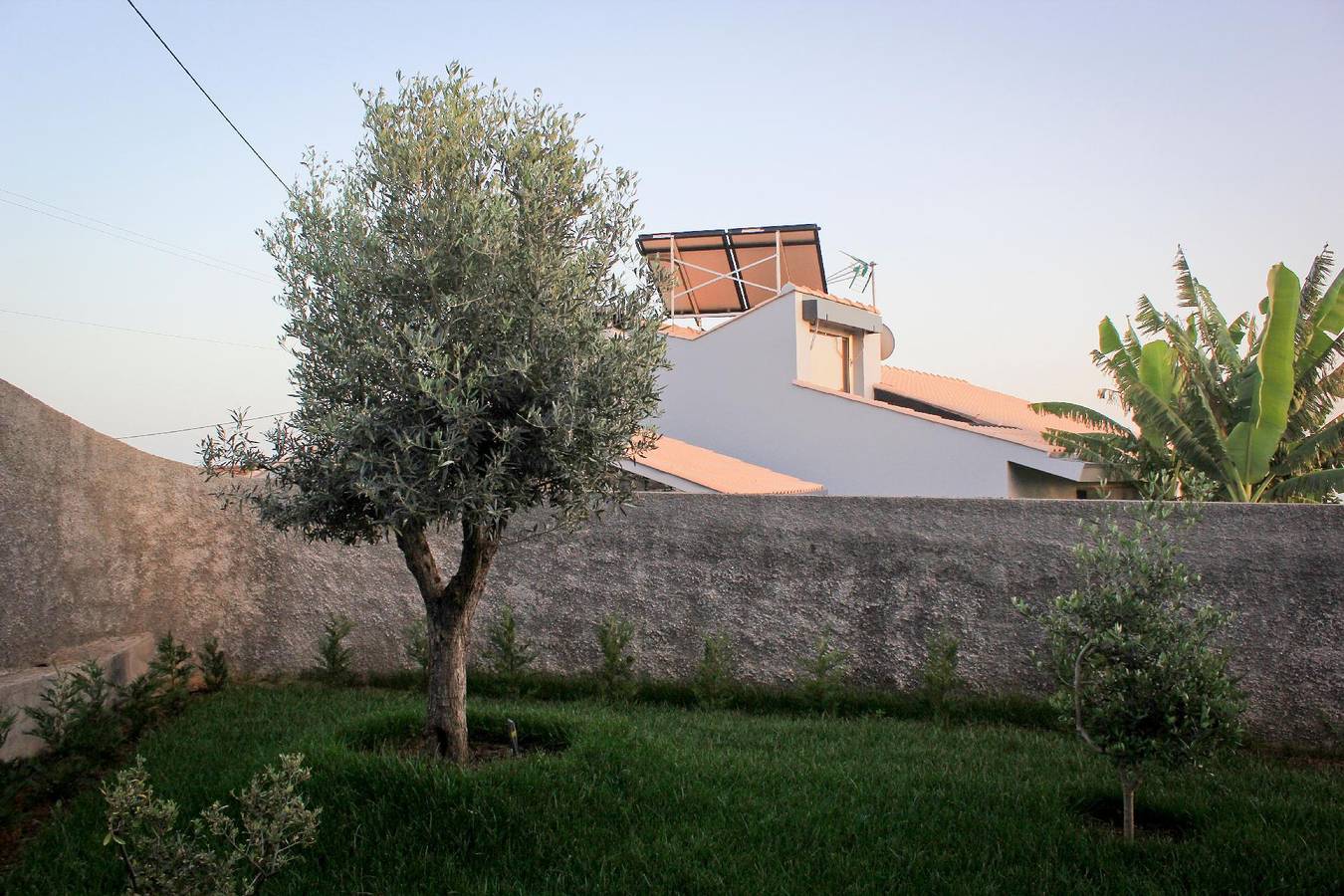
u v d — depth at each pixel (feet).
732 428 68.33
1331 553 23.30
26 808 18.20
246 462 18.60
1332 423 50.26
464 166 18.85
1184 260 57.52
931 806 17.88
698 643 28.30
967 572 26.48
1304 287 51.85
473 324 17.67
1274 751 23.13
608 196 19.89
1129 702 15.90
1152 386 51.34
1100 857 15.60
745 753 21.04
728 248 69.46
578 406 17.53
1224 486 50.01
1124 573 17.04
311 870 14.96
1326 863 15.28
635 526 28.89
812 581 27.66
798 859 15.60
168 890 10.80
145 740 22.22
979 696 26.09
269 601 30.17
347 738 20.39
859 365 74.69
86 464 25.41
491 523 18.02
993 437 59.82
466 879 14.75
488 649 29.60
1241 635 23.82
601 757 18.98
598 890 14.44
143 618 27.35
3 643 22.40
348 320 17.66
